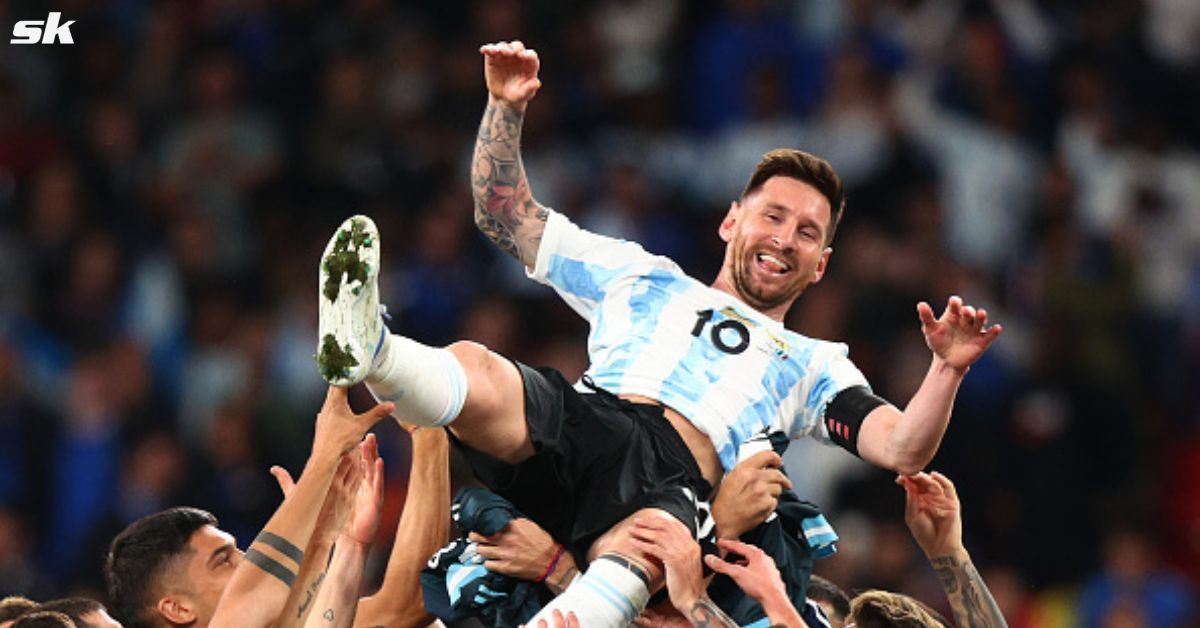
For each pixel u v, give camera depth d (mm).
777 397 16859
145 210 37656
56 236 36969
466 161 37656
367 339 14219
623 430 16000
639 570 15469
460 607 16312
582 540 15797
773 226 17250
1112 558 32312
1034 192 38406
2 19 39719
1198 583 34094
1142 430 34625
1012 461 32656
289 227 36875
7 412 33781
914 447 16047
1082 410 34219
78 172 37906
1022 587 31781
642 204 36406
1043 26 40438
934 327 15781
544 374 16000
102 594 32000
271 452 32750
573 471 15820
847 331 33469
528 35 39562
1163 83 40781
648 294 17109
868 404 16750
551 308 34406
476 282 35281
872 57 38719
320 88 38719
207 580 16969
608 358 16797
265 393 33219
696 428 16406
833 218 17531
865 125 37438
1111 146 39594
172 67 39250
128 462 33562
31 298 36250
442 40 39500
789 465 31266
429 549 17141
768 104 38688
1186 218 39344
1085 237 37344
